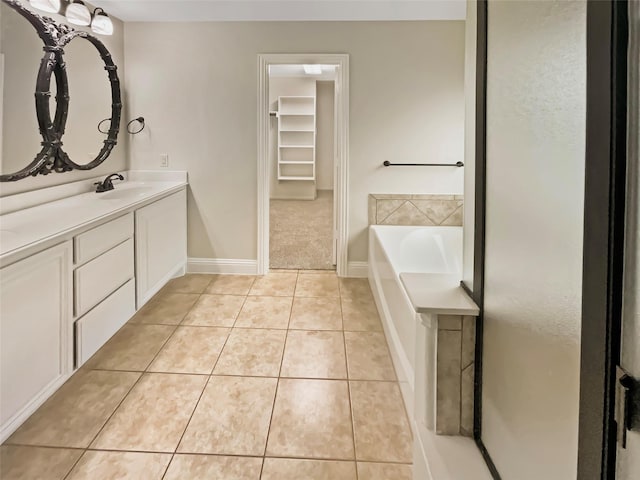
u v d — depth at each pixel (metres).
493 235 1.15
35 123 2.74
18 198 2.68
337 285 4.10
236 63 4.08
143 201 3.16
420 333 1.48
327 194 9.64
